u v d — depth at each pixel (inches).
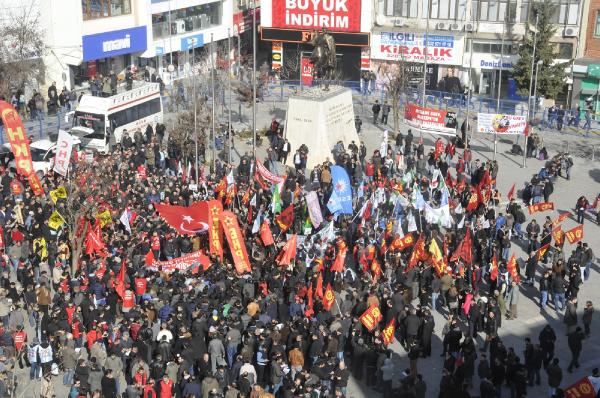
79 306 1139.9
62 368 1102.4
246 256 1258.0
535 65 2409.0
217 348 1047.0
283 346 1049.5
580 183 1910.7
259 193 1530.5
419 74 2691.9
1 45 2121.1
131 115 2033.7
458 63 2650.1
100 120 1931.6
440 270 1258.6
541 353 1081.4
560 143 2223.2
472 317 1168.2
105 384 990.4
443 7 2637.8
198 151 1867.6
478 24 2613.2
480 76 2659.9
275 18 2770.7
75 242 1323.8
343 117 2046.0
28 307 1202.0
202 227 1305.4
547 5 2423.7
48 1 2258.9
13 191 1560.0
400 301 1184.2
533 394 1082.1
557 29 2507.4
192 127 1907.0
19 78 2107.5
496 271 1268.5
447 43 2645.2
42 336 1120.8
